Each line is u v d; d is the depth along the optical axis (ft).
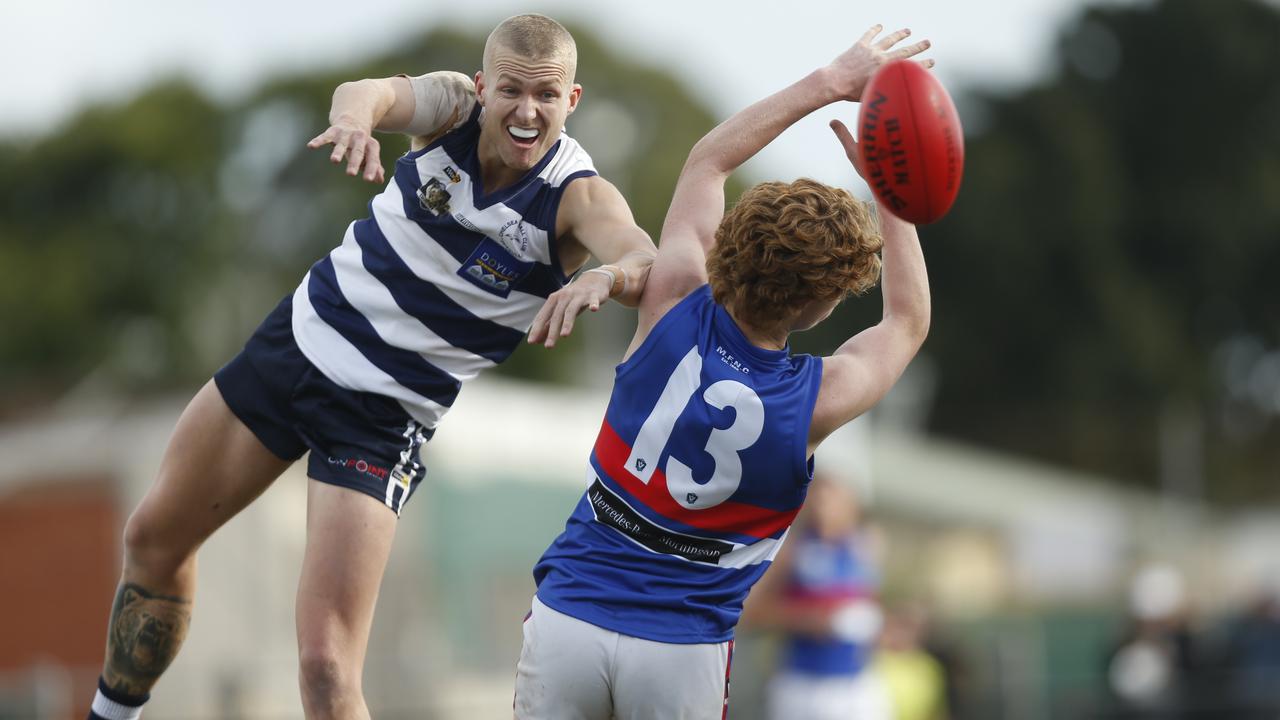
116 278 446.60
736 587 45.70
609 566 44.93
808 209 44.29
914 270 48.93
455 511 178.70
